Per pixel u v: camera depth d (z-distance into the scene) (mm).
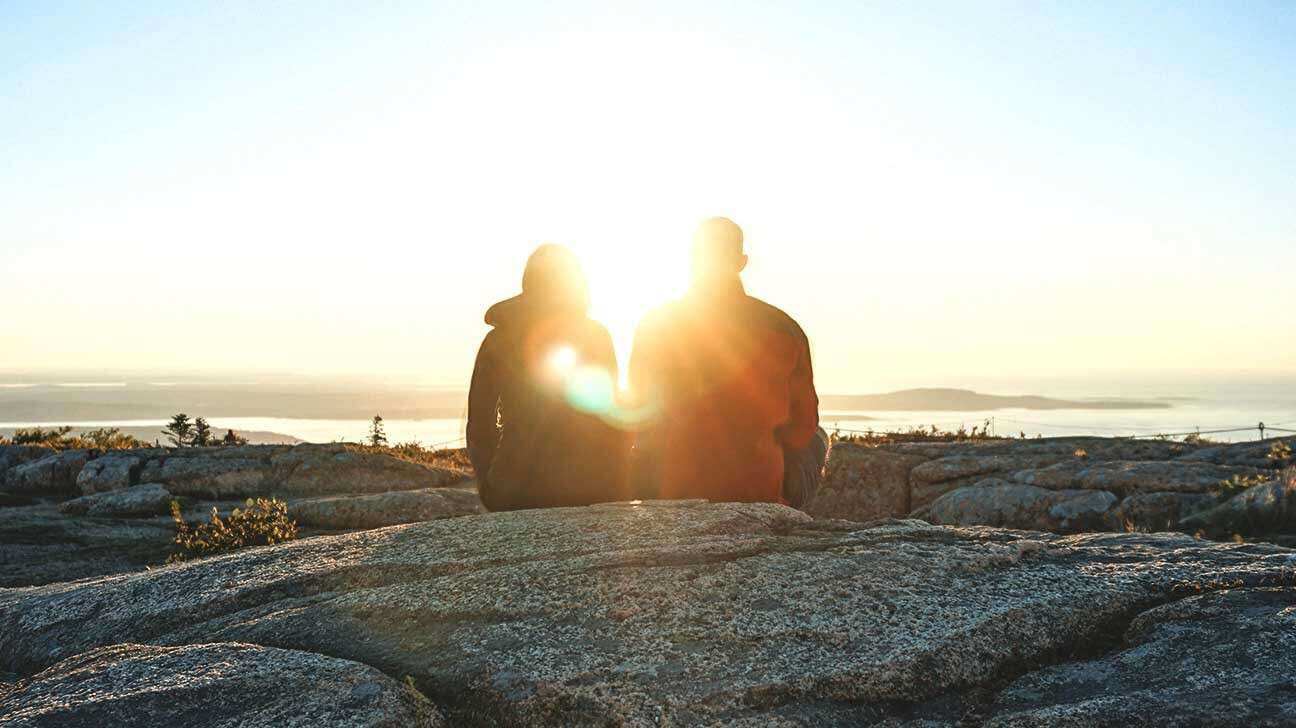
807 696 2984
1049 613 3445
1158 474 13156
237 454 16422
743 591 3604
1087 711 2711
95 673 3164
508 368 5836
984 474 15070
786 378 5559
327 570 4176
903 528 4508
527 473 5734
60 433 22000
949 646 3211
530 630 3395
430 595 3730
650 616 3432
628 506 4852
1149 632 3334
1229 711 2584
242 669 3102
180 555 10258
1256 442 15258
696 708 2916
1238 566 3826
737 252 5742
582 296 6012
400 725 2812
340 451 16688
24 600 4445
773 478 5543
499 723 2969
